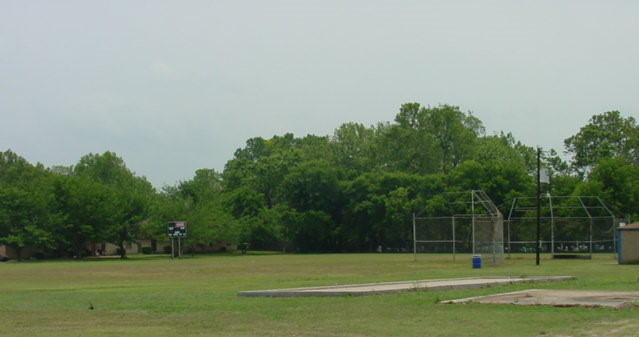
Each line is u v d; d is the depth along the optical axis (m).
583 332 13.68
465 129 111.44
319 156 122.75
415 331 14.49
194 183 102.31
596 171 77.38
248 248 115.50
